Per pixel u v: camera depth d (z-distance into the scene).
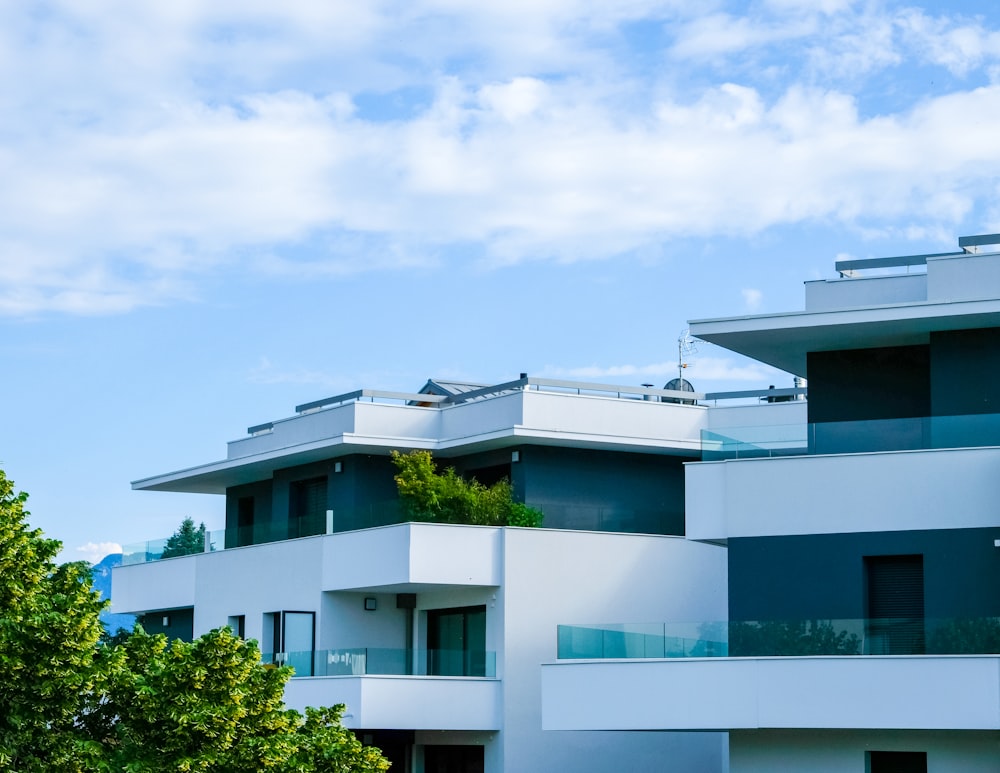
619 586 35.41
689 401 40.59
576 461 37.09
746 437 27.12
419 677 33.25
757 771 26.08
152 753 19.70
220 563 39.53
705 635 26.09
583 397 37.28
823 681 24.92
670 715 26.17
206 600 39.88
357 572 35.09
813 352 28.70
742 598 26.64
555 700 27.38
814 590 26.14
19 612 19.33
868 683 24.56
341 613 36.03
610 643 27.20
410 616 37.03
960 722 23.83
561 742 34.22
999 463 25.16
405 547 33.78
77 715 20.12
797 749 25.80
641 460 37.94
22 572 19.95
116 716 20.31
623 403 37.75
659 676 26.39
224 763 19.72
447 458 38.69
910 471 25.77
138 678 19.80
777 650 25.41
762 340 27.80
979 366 26.39
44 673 19.12
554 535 34.94
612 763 34.59
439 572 33.88
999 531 25.00
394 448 37.59
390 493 38.25
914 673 24.25
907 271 28.59
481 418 37.69
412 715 33.09
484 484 38.09
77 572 20.86
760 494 26.78
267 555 37.97
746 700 25.50
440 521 34.72
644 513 36.50
